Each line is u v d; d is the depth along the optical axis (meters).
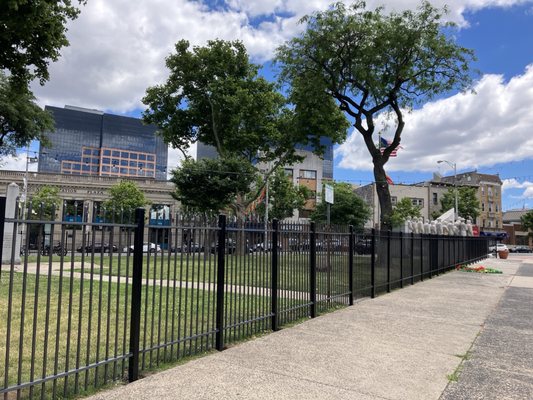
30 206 4.07
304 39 23.84
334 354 6.08
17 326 7.09
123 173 134.38
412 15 22.53
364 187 68.88
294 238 8.21
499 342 7.16
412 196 70.50
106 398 4.25
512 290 14.44
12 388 3.67
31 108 32.53
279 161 33.88
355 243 10.93
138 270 4.90
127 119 138.00
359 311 9.52
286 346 6.41
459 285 15.45
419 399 4.57
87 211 4.42
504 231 90.81
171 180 32.34
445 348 6.66
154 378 4.88
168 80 32.28
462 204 70.75
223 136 33.56
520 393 4.82
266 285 7.43
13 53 15.87
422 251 17.14
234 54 31.47
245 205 33.88
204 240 6.01
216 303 6.32
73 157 129.50
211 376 5.00
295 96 26.56
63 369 5.12
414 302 11.06
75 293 10.20
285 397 4.46
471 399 4.61
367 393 4.67
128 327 7.29
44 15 14.88
